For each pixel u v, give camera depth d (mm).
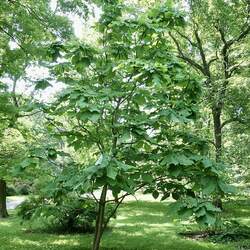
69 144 6664
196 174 5520
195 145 6512
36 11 10375
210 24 16469
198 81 6156
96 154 6969
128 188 5203
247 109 15992
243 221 14070
